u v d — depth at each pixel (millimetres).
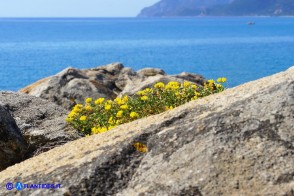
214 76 54625
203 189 5082
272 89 6023
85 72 22359
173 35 178625
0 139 9695
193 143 5625
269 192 4902
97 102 11320
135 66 67125
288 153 5223
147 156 5793
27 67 66188
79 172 5734
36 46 116312
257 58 76438
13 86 48281
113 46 115188
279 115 5621
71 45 119875
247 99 6027
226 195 4965
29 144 10727
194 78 23641
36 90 19281
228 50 96312
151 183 5387
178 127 6008
